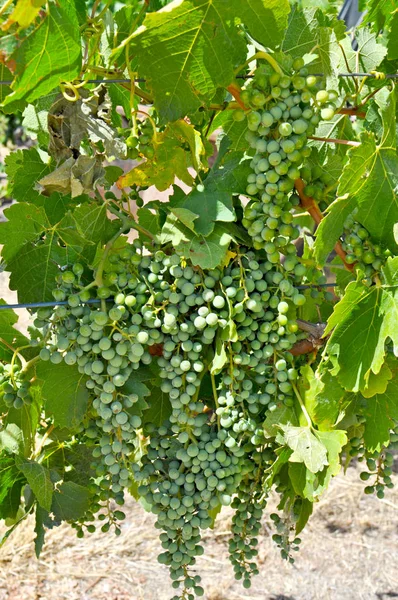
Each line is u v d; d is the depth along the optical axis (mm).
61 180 1033
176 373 1027
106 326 1015
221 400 1047
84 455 1176
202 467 1047
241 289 1020
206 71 991
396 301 1036
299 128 973
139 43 965
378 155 1039
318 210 1078
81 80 1031
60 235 1068
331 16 1337
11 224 1057
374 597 2117
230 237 1011
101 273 1011
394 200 1063
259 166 989
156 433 1097
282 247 1040
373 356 1048
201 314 1008
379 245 1078
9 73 1024
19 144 4875
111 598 2113
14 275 1083
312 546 2311
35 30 893
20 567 2207
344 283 1171
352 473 2625
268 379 1069
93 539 2336
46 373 1045
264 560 2258
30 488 1119
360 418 1128
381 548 2297
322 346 1118
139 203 1129
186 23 949
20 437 1114
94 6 1049
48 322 1026
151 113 1148
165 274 1034
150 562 2260
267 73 977
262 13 958
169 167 1081
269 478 1060
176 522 1056
